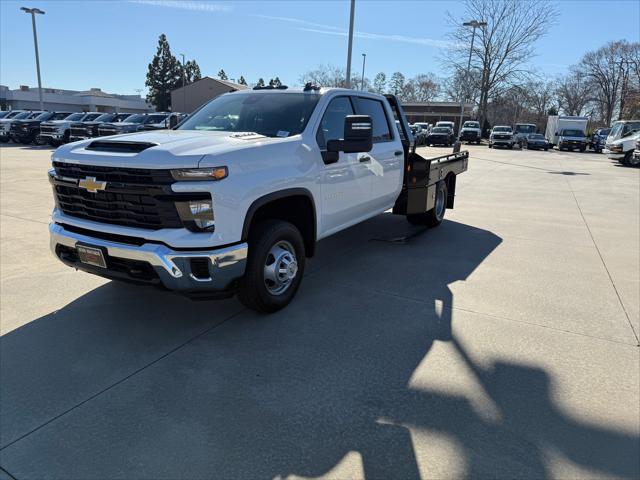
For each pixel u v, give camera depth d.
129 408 2.76
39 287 4.59
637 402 2.88
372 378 3.11
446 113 77.44
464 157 8.25
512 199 10.78
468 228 7.67
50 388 2.94
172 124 5.33
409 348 3.52
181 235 3.21
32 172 13.09
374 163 5.36
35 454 2.39
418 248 6.35
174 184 3.15
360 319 4.01
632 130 21.78
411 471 2.30
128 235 3.31
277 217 4.21
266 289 3.86
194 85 63.62
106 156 3.35
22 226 6.86
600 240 6.93
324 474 2.28
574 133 36.31
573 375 3.18
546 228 7.73
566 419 2.71
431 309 4.26
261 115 4.53
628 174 17.08
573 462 2.37
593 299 4.57
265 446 2.46
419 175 6.41
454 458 2.39
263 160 3.63
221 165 3.24
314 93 4.70
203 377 3.09
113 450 2.42
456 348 3.54
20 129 25.36
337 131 4.77
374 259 5.80
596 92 75.12
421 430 2.60
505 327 3.91
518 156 27.14
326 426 2.62
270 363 3.28
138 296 4.41
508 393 2.96
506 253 6.16
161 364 3.24
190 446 2.45
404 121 6.52
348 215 5.06
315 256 5.90
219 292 3.46
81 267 3.68
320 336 3.69
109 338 3.60
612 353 3.50
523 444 2.50
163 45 78.56
